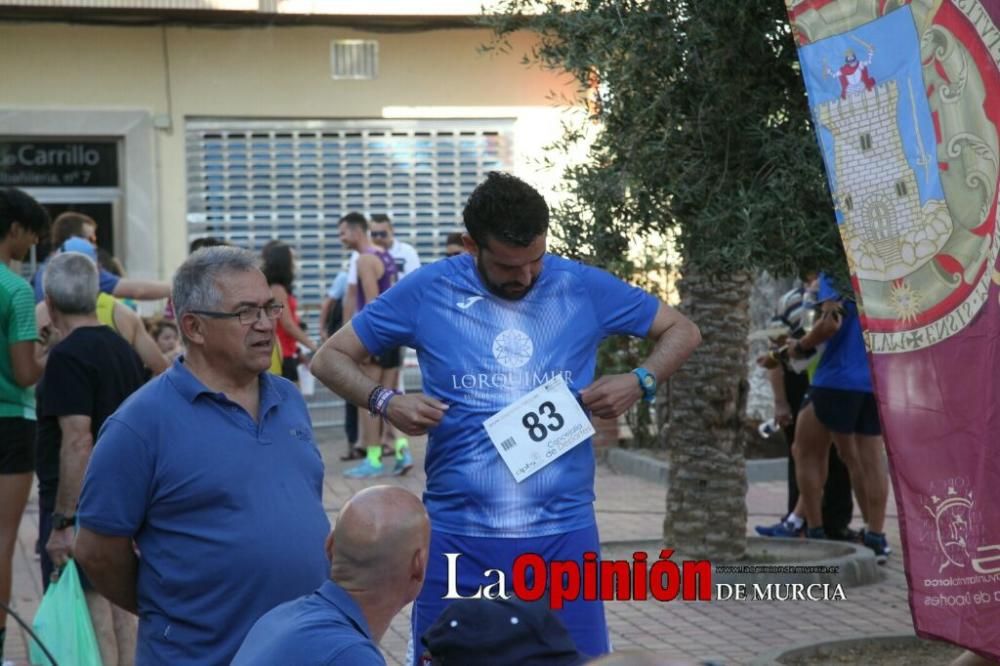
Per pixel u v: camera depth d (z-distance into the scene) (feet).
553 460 15.89
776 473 43.45
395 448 44.06
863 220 16.76
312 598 11.61
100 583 14.10
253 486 13.83
